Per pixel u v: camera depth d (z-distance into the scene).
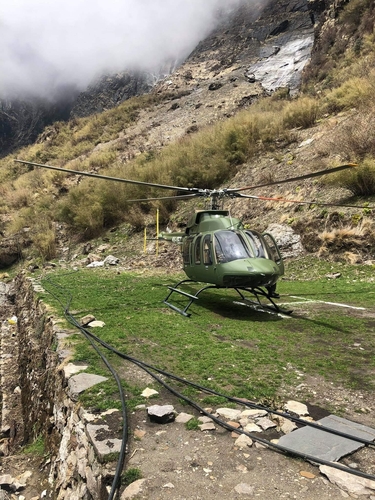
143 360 5.04
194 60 49.66
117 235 19.02
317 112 19.12
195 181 18.86
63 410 4.51
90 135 36.75
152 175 20.14
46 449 5.02
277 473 2.76
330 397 3.98
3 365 9.40
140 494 2.57
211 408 3.76
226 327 6.57
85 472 3.23
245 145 19.02
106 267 15.39
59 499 3.64
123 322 6.95
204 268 7.61
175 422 3.52
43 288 11.21
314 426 3.34
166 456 3.00
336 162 13.77
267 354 5.23
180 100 37.97
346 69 21.84
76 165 29.02
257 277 6.83
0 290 16.48
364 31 24.12
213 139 20.78
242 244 7.21
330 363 4.90
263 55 41.97
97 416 3.63
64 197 24.11
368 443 3.06
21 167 35.88
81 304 8.62
